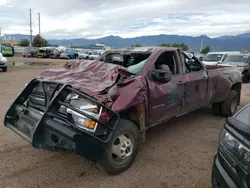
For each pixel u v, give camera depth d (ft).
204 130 16.71
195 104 15.83
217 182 7.34
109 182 10.07
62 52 123.85
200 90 15.96
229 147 7.16
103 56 16.72
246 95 31.07
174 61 14.58
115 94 10.14
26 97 11.68
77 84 10.16
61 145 9.27
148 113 11.98
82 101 9.75
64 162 11.60
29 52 127.65
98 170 10.98
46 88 10.57
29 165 11.21
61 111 9.78
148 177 10.52
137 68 12.38
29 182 9.89
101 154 9.59
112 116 9.89
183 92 14.28
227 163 7.05
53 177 10.30
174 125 17.71
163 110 12.97
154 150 13.25
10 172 10.56
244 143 6.51
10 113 11.57
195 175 10.78
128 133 10.83
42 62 89.35
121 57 15.78
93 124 9.34
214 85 17.44
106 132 9.81
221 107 19.75
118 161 10.62
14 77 42.68
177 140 14.79
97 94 9.70
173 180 10.35
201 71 16.37
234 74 20.04
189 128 17.08
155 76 12.04
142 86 11.28
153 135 15.58
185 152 13.10
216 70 18.01
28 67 66.80
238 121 7.52
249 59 45.75
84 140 9.05
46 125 9.11
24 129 10.76
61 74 11.71
